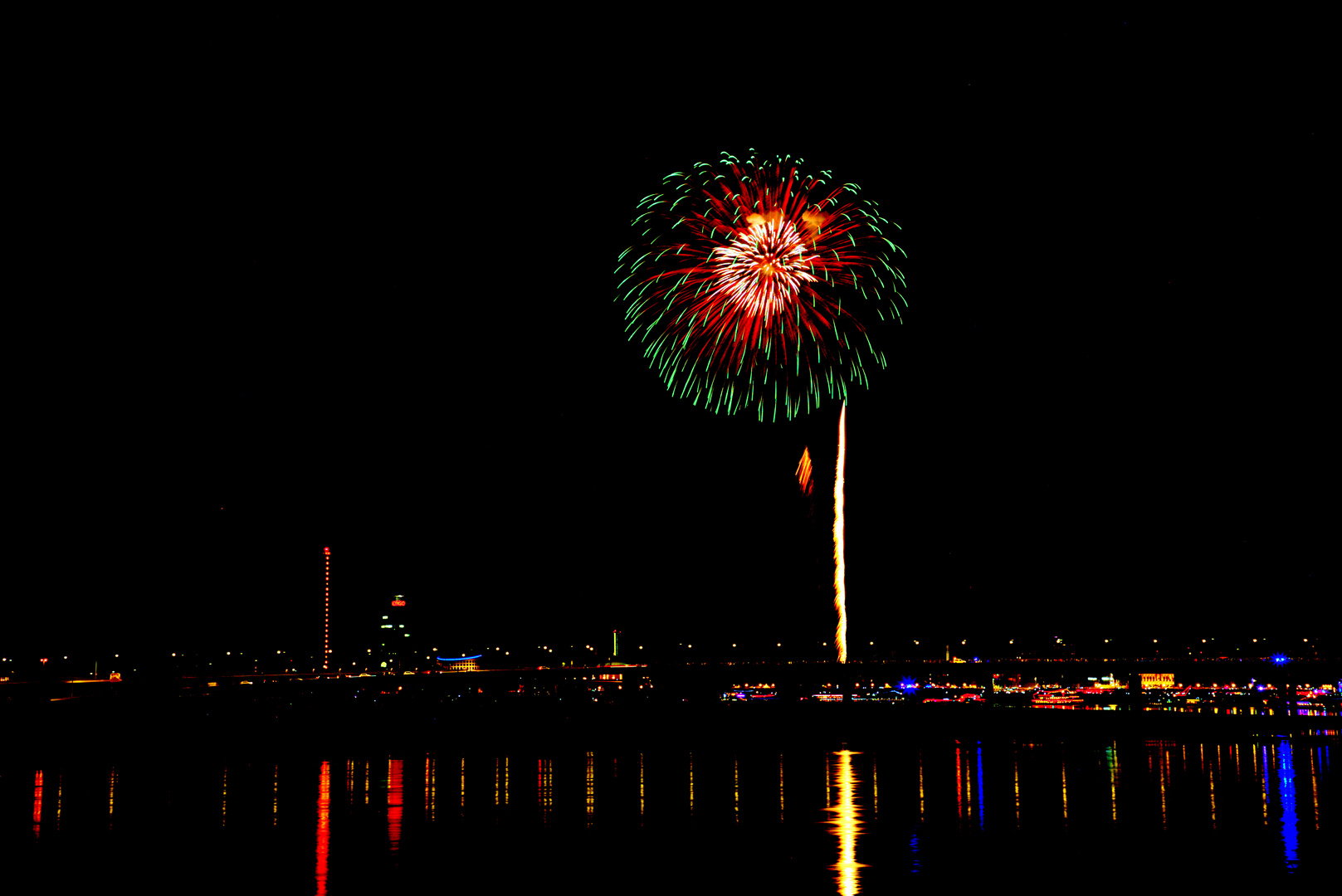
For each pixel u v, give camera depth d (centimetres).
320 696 19575
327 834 6184
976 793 7838
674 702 19650
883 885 4834
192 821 6750
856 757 11106
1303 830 6091
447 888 4828
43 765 11000
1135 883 4900
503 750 12450
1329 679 15725
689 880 4922
